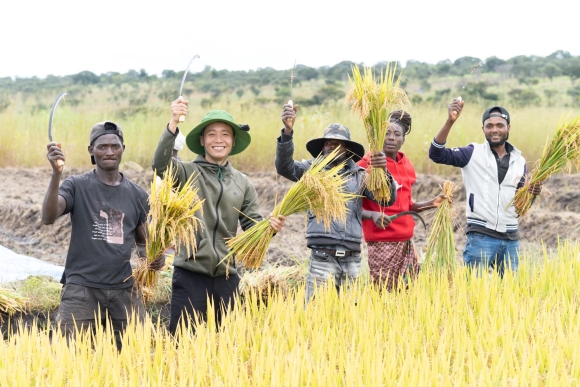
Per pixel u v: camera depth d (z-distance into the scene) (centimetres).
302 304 668
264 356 562
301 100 3444
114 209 647
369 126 710
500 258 832
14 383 513
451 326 622
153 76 7144
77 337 585
